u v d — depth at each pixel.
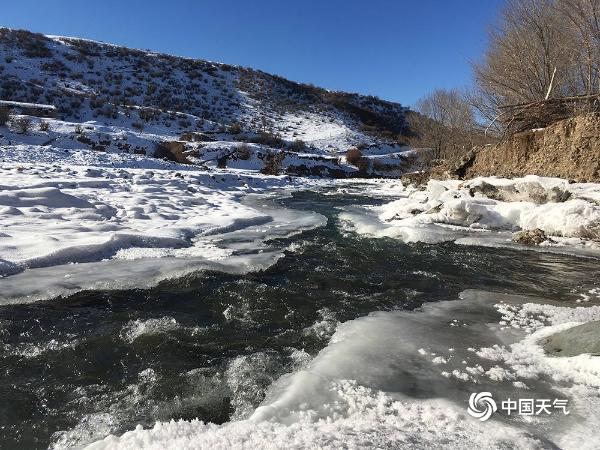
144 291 4.93
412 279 5.68
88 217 8.09
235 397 2.93
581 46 14.12
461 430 2.32
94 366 3.34
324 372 3.07
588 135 10.41
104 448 2.15
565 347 3.32
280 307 4.61
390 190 21.56
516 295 5.02
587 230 8.02
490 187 10.88
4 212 7.42
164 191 12.26
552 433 2.34
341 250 7.32
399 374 3.06
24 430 2.59
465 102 22.30
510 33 16.69
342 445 1.97
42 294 4.60
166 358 3.47
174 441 2.13
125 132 28.69
